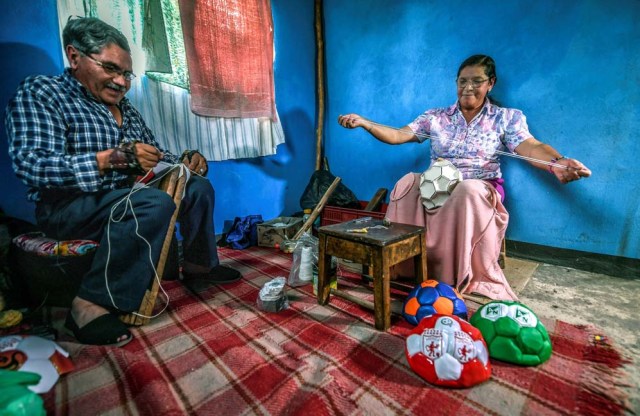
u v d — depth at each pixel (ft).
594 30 6.06
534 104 6.91
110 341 3.80
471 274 5.20
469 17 7.54
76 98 4.50
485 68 5.91
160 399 2.84
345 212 8.38
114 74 4.42
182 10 7.04
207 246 5.65
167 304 4.98
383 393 3.03
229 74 8.02
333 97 10.88
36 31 5.52
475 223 5.13
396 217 5.89
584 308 4.82
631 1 5.64
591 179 6.41
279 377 3.27
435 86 8.37
